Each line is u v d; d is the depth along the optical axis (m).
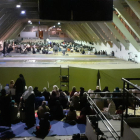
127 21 15.71
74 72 13.24
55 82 13.32
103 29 22.36
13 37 40.94
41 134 6.08
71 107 7.07
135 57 18.42
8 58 19.55
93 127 5.23
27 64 14.50
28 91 6.62
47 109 6.84
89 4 8.27
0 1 16.12
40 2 8.09
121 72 12.90
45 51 26.25
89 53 27.03
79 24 32.91
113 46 25.52
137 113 7.02
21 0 16.22
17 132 6.25
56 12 8.18
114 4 15.16
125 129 3.81
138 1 13.37
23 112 6.94
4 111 6.41
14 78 13.16
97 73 12.77
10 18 22.80
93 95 8.08
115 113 6.72
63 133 6.23
